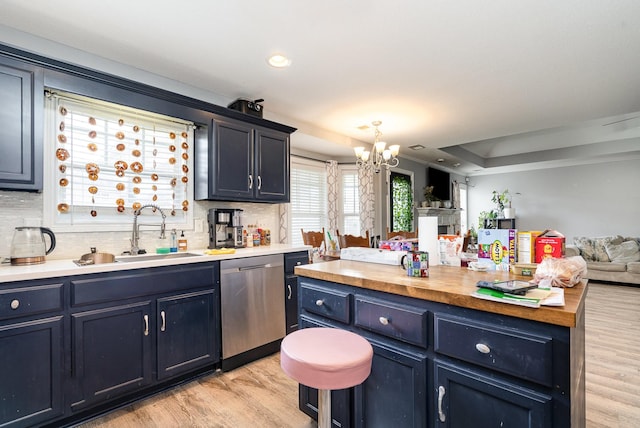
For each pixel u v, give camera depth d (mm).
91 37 2023
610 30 1979
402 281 1282
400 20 1866
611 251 5418
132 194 2525
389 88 2840
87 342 1744
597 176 7281
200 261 2225
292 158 4457
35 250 1910
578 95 3041
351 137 4508
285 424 1747
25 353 1559
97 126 2355
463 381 1060
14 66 1766
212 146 2639
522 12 1806
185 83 2713
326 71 2510
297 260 2881
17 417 1537
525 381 941
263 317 2584
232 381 2215
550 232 1450
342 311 1437
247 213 3320
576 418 1007
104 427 1719
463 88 2854
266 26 1917
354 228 5125
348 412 1428
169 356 2061
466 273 1429
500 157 7309
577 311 885
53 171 2139
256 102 2986
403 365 1227
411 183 6215
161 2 1690
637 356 2564
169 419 1789
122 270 1872
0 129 1721
